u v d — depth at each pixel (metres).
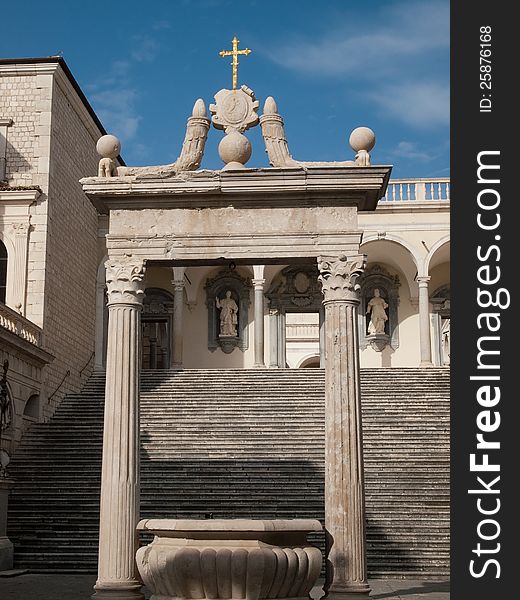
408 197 40.25
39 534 23.23
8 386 28.27
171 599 12.40
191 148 15.46
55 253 33.81
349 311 14.80
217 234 15.10
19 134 33.66
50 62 33.84
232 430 29.28
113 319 15.05
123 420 14.66
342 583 13.81
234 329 43.09
